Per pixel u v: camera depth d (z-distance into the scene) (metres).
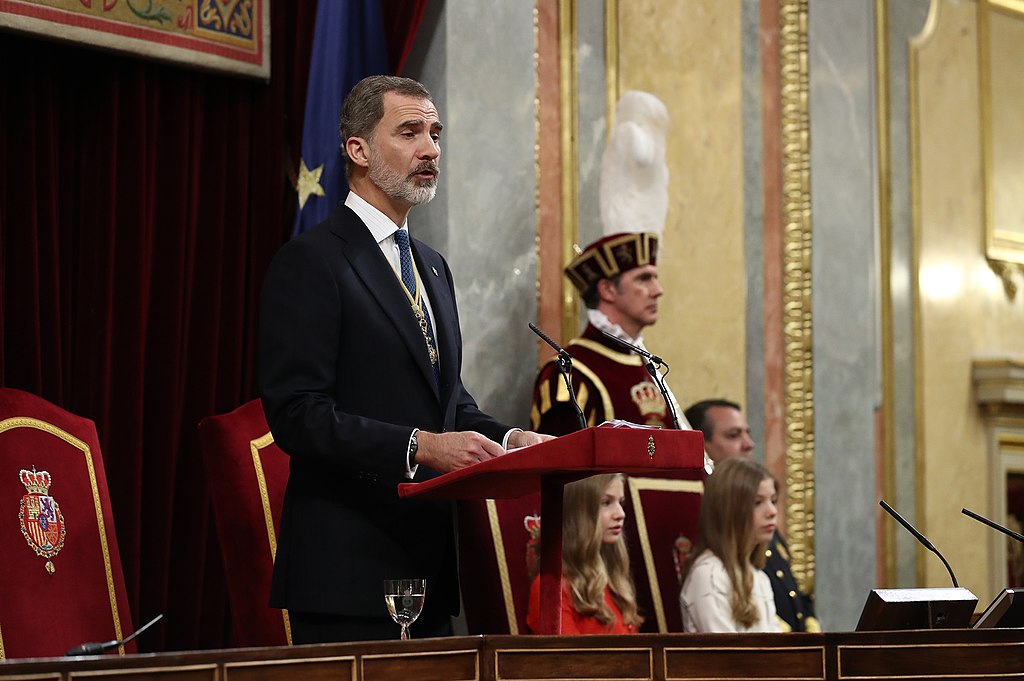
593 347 18.25
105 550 12.80
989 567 26.48
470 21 18.80
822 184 23.00
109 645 9.13
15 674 7.62
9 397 12.52
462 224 18.50
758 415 22.03
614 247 18.27
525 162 19.23
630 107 19.47
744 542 16.44
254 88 16.75
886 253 25.22
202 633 15.87
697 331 21.36
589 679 9.77
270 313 11.12
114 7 15.11
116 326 15.27
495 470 9.48
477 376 18.50
